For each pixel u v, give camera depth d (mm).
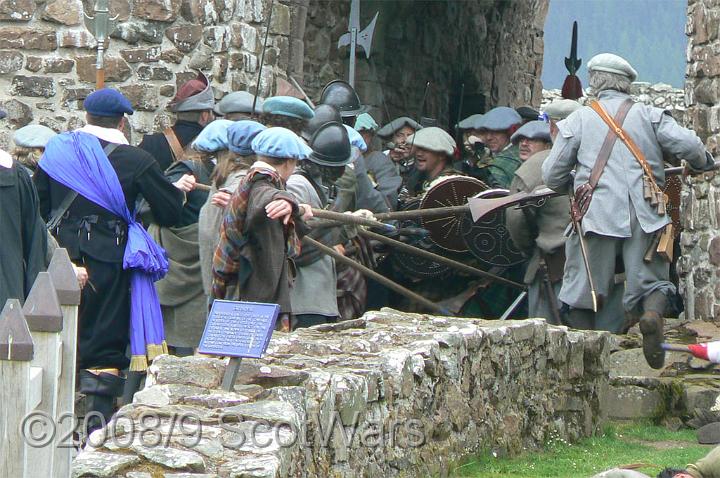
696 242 41031
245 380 19609
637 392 30438
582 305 30969
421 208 35656
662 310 29969
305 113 28797
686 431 29859
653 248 30266
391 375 21750
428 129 39281
